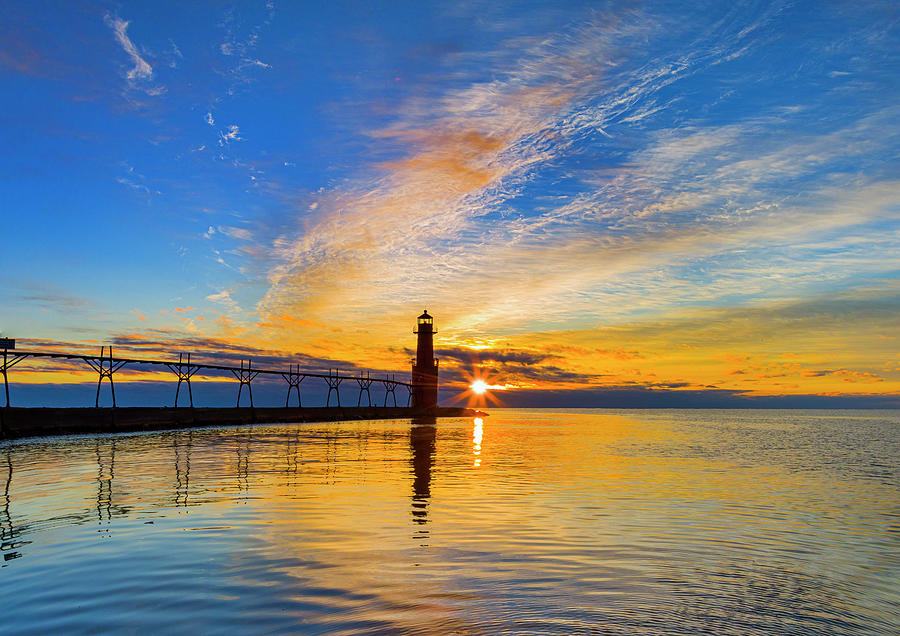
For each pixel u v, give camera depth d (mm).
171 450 33969
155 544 10555
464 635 6480
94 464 25438
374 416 120312
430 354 124688
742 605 7715
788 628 6941
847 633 6848
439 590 8031
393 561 9484
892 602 8023
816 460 31203
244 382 85562
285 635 6438
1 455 30375
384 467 24781
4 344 51500
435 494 16953
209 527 12039
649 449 37906
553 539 11203
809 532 12625
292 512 13812
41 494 16609
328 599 7641
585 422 104688
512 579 8586
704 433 63219
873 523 13836
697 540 11469
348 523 12531
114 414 57031
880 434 63469
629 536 11633
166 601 7535
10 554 9859
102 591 7930
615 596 7898
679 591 8195
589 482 20266
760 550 10836
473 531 11797
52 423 49812
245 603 7469
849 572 9500
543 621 6930
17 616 7027
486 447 38594
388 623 6805
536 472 23344
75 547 10328
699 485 20078
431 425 85875
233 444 39719
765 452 36375
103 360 60906
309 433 57188
